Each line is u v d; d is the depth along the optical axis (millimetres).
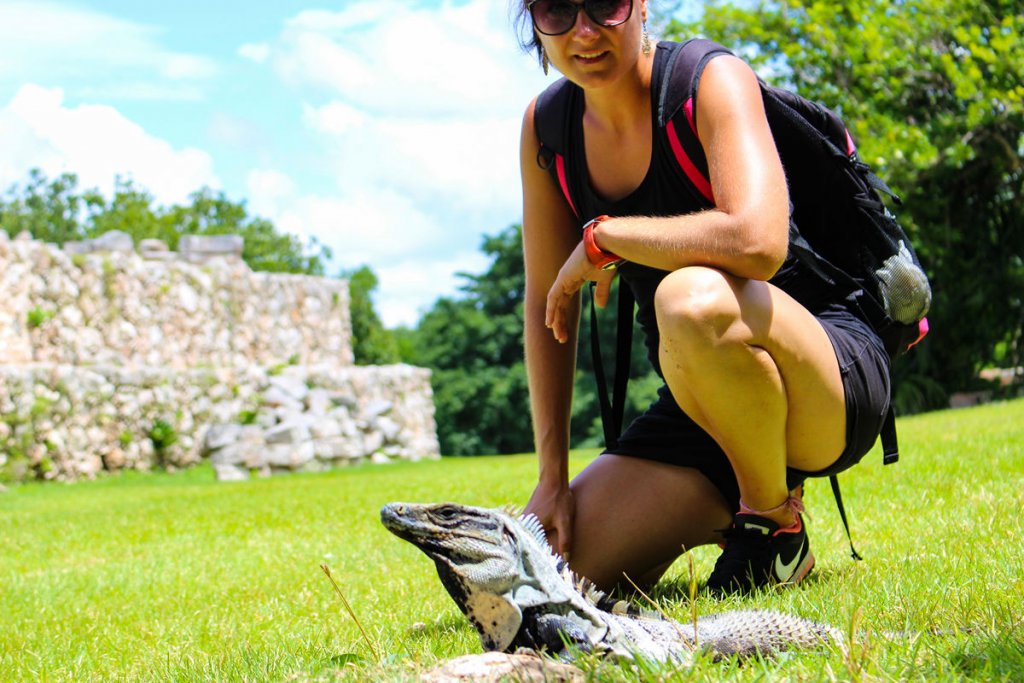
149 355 24156
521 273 52938
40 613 5605
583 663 2418
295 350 29625
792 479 4035
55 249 22203
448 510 2697
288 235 55594
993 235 26328
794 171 3938
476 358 52156
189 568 6965
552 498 4219
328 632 3930
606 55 3557
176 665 3432
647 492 4184
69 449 20844
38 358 21453
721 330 3348
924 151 23406
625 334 4328
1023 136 24734
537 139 4148
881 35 24641
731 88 3545
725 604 3725
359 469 24062
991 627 2855
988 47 24234
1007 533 4473
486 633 2736
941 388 25781
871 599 3445
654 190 3787
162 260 26859
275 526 9422
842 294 3984
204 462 23516
